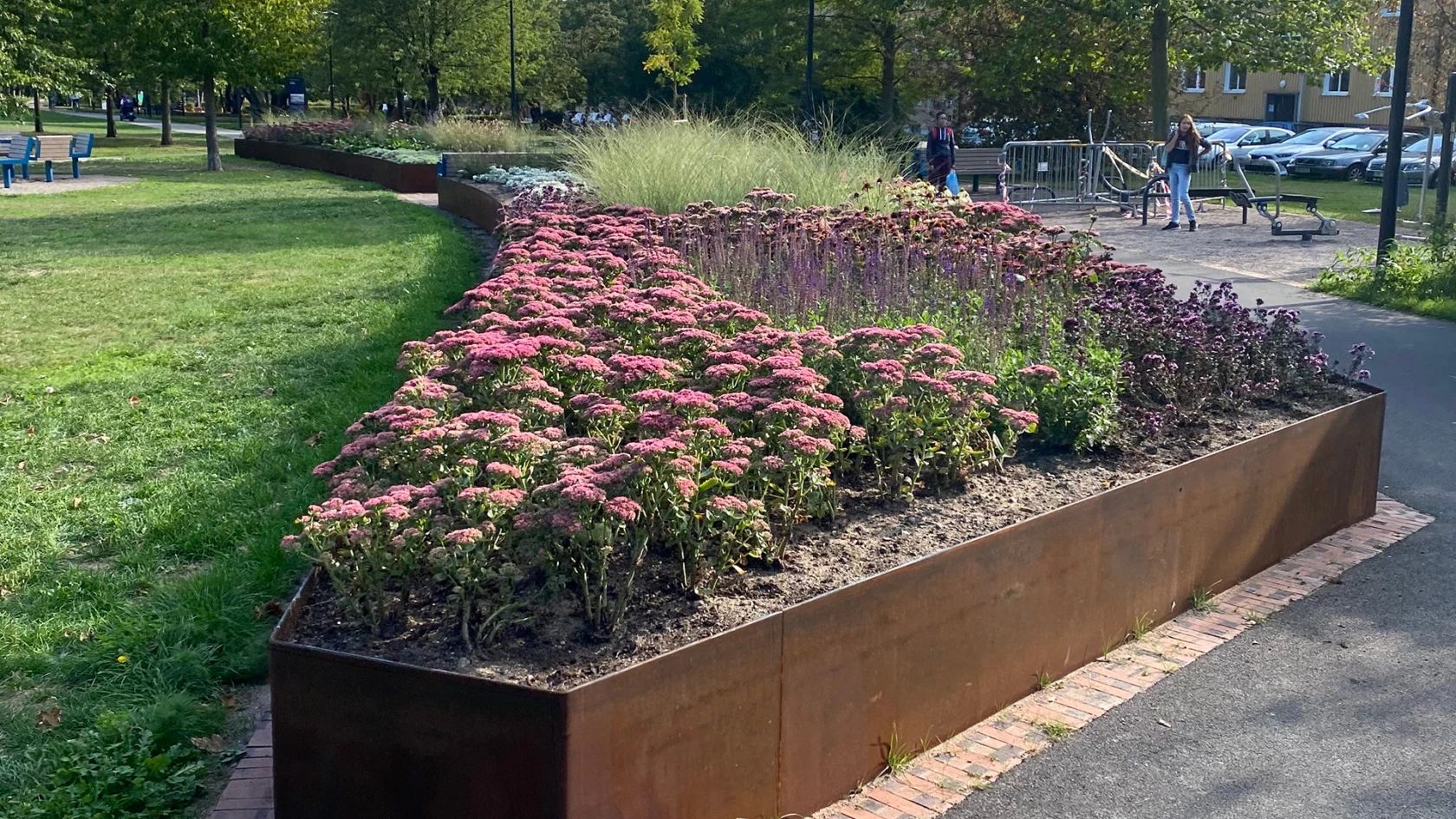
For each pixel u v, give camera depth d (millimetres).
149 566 5406
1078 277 7125
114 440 7250
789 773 3689
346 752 3318
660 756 3295
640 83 53812
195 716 4176
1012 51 29625
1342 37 28688
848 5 34656
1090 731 4344
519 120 41531
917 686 4105
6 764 3889
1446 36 30750
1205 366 6492
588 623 3727
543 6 49812
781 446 4312
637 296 6547
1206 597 5516
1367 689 4664
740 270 7914
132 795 3732
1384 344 10758
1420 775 4066
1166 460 5508
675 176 11883
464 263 14641
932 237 7617
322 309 11508
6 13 23875
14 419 7684
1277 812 3857
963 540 4449
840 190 11383
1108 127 28906
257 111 66688
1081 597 4785
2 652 4598
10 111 25328
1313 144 35125
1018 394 5676
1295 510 6047
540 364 5391
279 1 30359
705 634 3668
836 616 3750
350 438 7031
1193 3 26906
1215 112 53094
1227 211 22484
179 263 14758
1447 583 5707
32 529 5809
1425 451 7719
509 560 3895
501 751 3141
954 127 35625
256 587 5125
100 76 29141
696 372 5270
